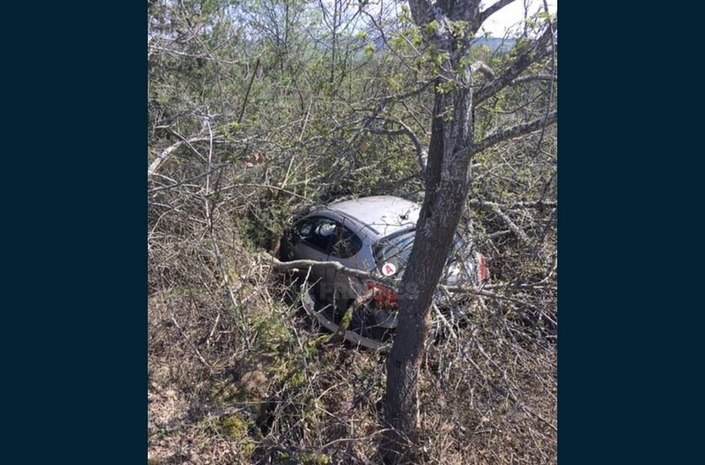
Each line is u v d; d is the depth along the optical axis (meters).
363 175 7.20
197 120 6.38
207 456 4.56
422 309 4.56
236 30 7.97
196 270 5.66
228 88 6.95
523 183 6.59
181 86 6.86
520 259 6.00
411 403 4.79
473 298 5.67
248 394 4.96
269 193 6.98
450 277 5.86
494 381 5.32
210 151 5.27
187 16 6.51
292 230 7.34
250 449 4.63
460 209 4.11
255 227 7.01
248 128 6.36
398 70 6.14
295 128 6.50
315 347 5.57
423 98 6.65
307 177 6.40
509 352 5.55
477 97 3.96
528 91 6.21
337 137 5.76
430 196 4.37
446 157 3.98
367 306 5.84
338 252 6.48
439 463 4.67
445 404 5.06
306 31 8.29
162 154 5.50
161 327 5.42
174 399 4.95
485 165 6.18
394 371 4.75
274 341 5.25
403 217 6.05
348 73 6.58
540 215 6.54
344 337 5.87
